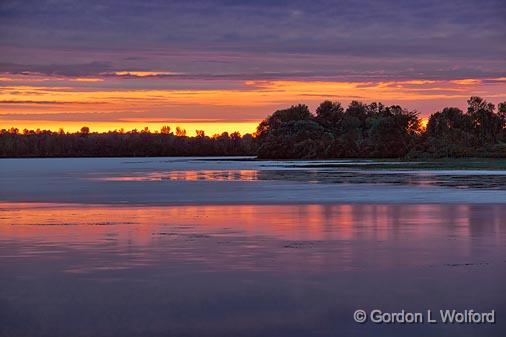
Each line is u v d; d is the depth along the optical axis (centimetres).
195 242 2797
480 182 7388
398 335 1495
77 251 2566
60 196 5838
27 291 1891
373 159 19925
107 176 10494
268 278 2045
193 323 1589
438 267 2200
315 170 11881
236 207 4500
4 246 2706
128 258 2403
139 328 1555
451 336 1484
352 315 1639
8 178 10062
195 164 17988
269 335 1502
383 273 2108
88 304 1753
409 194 5525
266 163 17738
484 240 2800
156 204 4838
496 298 1780
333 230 3181
